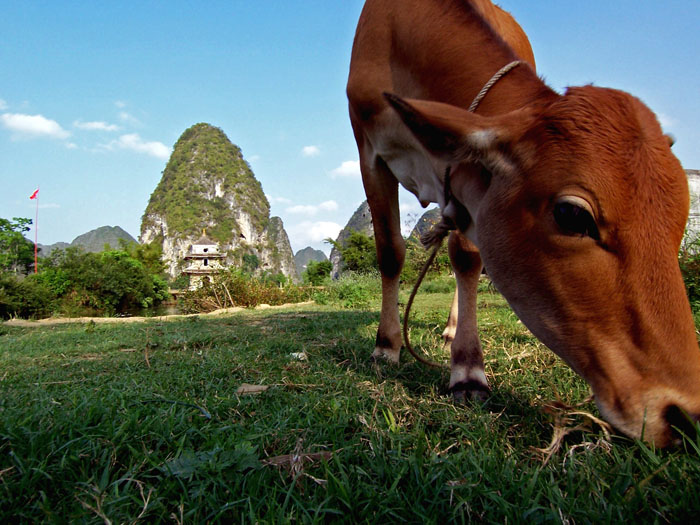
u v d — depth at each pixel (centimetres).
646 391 55
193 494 48
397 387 89
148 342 160
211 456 55
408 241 628
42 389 96
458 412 76
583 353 59
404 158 105
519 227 62
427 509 47
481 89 77
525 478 51
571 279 58
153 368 119
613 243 55
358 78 108
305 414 75
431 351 130
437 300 363
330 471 52
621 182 54
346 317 234
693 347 54
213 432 65
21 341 201
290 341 152
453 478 52
